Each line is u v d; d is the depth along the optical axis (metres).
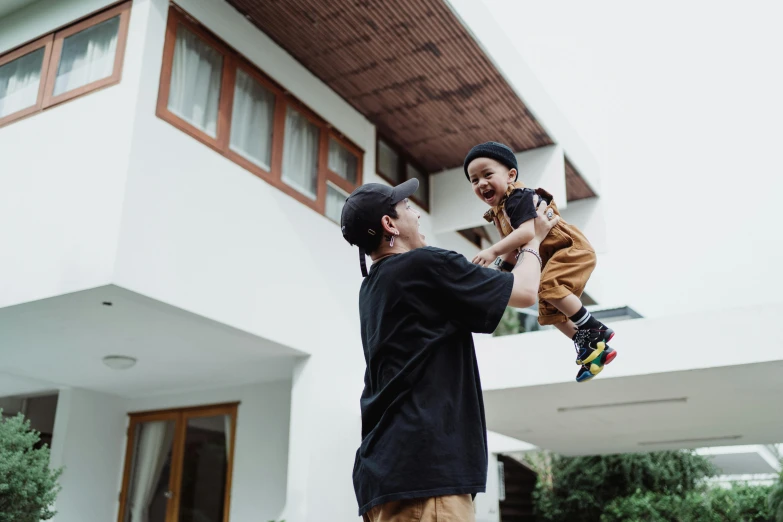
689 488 12.04
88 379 7.32
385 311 1.55
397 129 7.94
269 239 5.99
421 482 1.34
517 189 1.96
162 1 5.29
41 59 5.63
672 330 5.91
